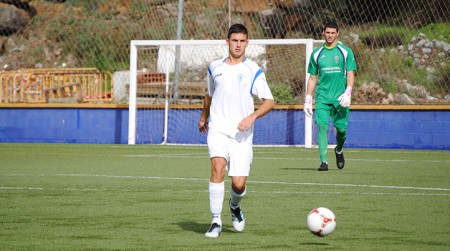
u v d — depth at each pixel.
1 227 18.14
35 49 84.38
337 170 36.16
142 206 22.20
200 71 72.38
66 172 34.75
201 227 18.20
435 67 70.69
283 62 70.94
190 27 80.69
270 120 61.84
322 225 15.04
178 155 48.22
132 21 82.69
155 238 16.55
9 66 83.69
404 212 20.81
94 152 51.53
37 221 19.12
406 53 71.75
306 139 58.84
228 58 17.61
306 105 35.78
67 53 83.19
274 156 47.94
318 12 74.88
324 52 35.03
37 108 67.00
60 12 86.31
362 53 71.94
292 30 78.44
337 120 35.47
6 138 67.62
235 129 17.06
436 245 15.64
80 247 15.42
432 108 58.81
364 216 20.02
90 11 84.81
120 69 80.12
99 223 18.80
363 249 15.15
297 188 27.45
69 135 66.31
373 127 60.06
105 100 71.19
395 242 16.00
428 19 74.56
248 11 81.06
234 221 17.42
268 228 18.03
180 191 26.44
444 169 36.78
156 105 64.19
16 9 86.94
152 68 79.31
